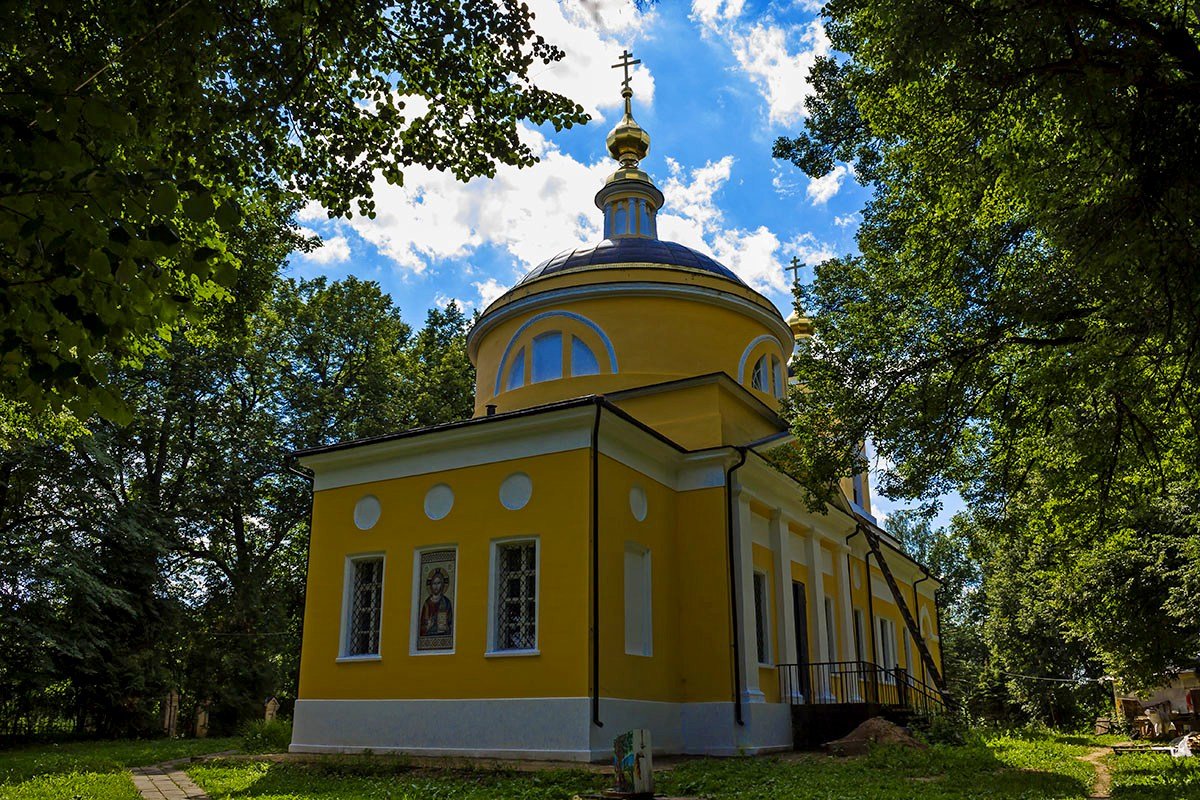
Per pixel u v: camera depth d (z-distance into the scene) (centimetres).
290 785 1283
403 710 1538
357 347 3359
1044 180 999
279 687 3152
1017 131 1005
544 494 1532
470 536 1577
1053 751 1730
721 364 2191
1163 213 873
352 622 1672
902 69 895
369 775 1389
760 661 1809
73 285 531
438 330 3941
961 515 1752
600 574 1479
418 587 1605
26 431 1647
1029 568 3428
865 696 2091
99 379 593
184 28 747
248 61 850
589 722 1373
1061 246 996
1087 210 939
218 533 3002
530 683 1441
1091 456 1388
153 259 548
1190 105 844
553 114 977
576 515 1491
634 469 1655
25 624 2161
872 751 1546
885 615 2792
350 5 840
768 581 1909
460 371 3522
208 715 2825
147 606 2520
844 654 2255
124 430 2720
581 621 1430
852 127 1725
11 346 523
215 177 900
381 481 1708
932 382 1381
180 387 2839
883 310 1462
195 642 2834
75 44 759
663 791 1130
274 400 3206
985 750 1622
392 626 1600
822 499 1549
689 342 2167
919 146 1148
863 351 1472
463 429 1612
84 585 2228
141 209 538
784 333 2436
